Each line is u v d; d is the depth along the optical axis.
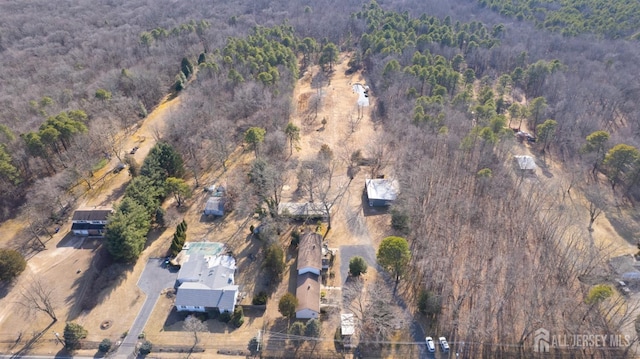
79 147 107.38
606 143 106.50
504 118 112.38
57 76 145.75
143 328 70.31
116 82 140.38
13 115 118.19
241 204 97.50
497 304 71.44
